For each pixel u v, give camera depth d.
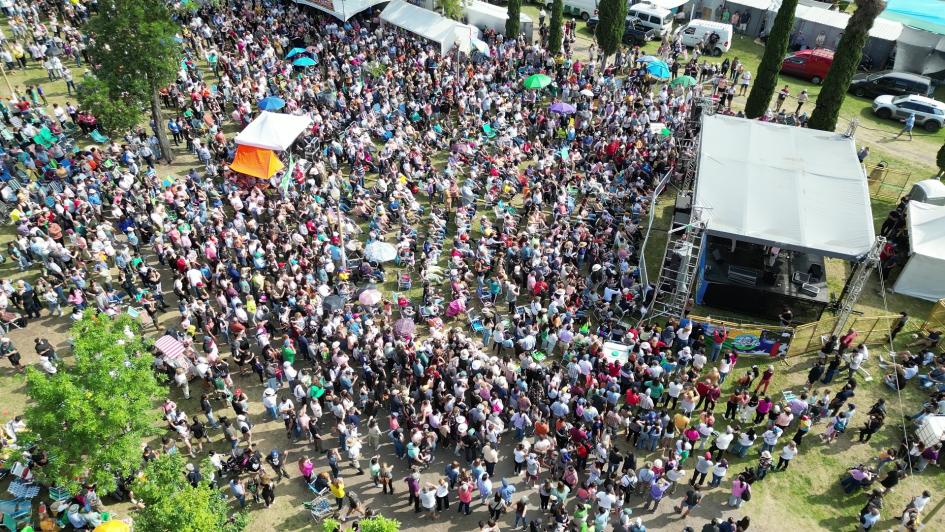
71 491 17.38
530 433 21.34
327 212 29.62
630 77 42.44
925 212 27.83
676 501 19.89
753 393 22.86
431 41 45.94
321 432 21.67
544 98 42.66
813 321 25.56
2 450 19.73
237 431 21.38
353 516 19.06
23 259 27.09
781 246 23.38
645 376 21.86
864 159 34.81
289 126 30.70
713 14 52.53
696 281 27.61
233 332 23.36
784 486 20.39
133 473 18.77
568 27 48.56
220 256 27.45
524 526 18.97
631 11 49.94
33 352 24.08
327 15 49.75
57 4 46.41
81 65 42.12
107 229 27.45
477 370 21.83
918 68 43.69
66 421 17.28
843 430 21.48
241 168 29.86
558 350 24.78
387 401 21.98
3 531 18.27
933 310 24.66
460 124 37.31
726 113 37.78
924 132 39.31
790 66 45.47
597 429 20.19
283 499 19.69
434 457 21.00
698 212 24.42
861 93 43.06
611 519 19.02
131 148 33.53
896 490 20.27
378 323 25.00
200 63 44.16
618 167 34.53
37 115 34.53
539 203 30.92
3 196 29.80
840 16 47.12
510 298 25.83
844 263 29.83
